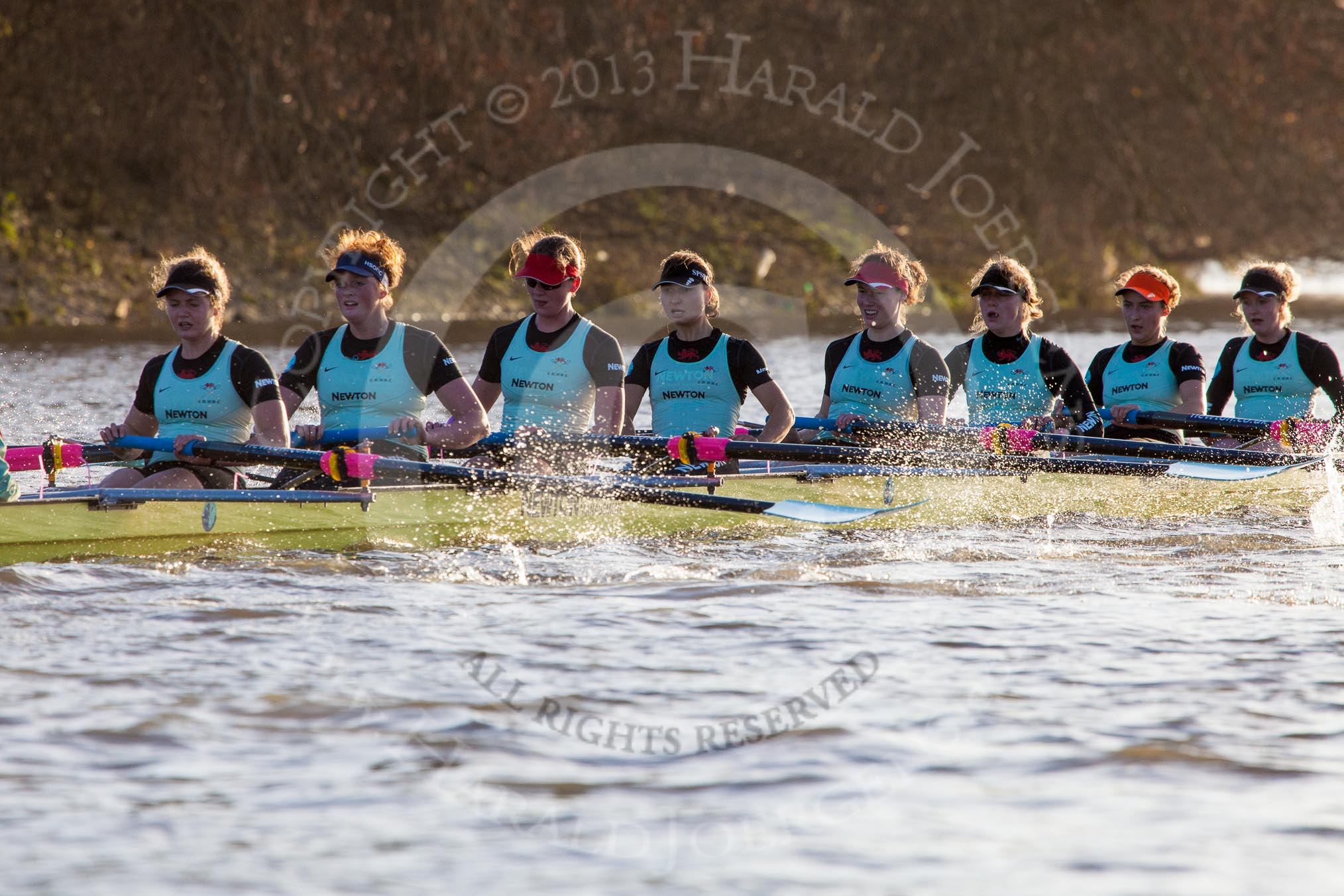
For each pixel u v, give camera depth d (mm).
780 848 13578
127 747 15930
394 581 25406
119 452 29750
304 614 22359
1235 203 126062
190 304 28719
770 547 30031
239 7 100688
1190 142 124562
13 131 100688
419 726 16828
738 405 33594
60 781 14875
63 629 20906
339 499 28469
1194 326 105938
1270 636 21078
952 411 53344
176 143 102312
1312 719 17031
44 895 12375
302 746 16141
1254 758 15734
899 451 32719
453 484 29547
